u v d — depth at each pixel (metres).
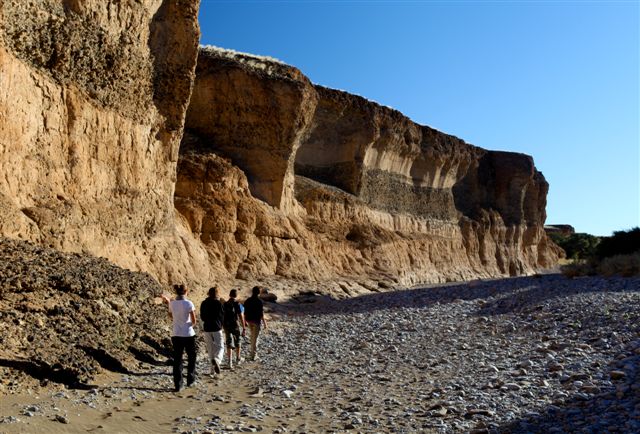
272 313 23.55
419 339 16.16
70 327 10.80
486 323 18.30
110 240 19.22
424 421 7.78
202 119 35.12
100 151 19.14
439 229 59.34
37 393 8.33
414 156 55.75
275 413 8.37
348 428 7.52
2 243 12.19
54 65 17.14
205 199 30.58
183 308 10.09
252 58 39.44
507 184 71.75
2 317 9.66
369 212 47.75
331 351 14.77
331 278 37.22
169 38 23.16
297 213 39.38
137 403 8.59
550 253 81.56
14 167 14.98
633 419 7.04
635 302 17.91
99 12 19.05
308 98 37.47
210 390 9.99
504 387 9.30
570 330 14.80
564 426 7.11
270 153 36.00
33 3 16.14
